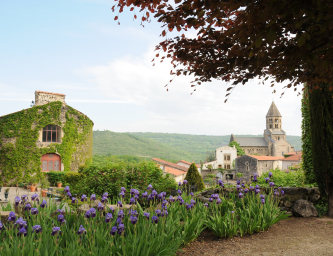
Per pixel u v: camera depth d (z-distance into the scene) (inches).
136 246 158.1
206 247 211.3
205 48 194.7
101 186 376.5
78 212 219.5
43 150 1135.0
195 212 241.1
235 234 232.1
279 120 4020.7
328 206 298.5
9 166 1088.8
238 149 3754.9
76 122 1218.6
